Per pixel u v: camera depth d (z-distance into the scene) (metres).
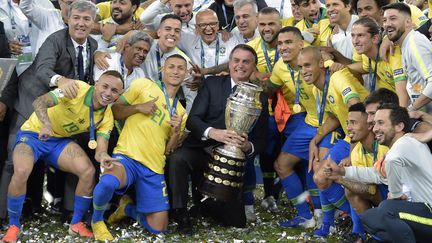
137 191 7.12
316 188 7.46
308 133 7.49
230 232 7.23
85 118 6.90
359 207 6.56
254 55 7.46
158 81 7.34
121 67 7.52
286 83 7.64
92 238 6.92
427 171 5.86
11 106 7.21
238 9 8.19
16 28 8.02
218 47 8.23
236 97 7.07
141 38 7.52
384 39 6.90
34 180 7.63
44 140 6.92
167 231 7.20
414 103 6.46
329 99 7.17
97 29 8.16
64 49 7.21
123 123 7.46
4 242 6.71
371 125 6.46
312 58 7.10
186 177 7.19
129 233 7.13
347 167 6.45
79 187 6.96
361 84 7.29
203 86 7.54
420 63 6.48
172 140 7.17
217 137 7.11
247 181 7.62
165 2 8.34
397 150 5.82
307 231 7.32
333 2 7.65
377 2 7.59
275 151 8.00
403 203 5.84
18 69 7.95
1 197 7.07
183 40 8.23
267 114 7.45
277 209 8.17
